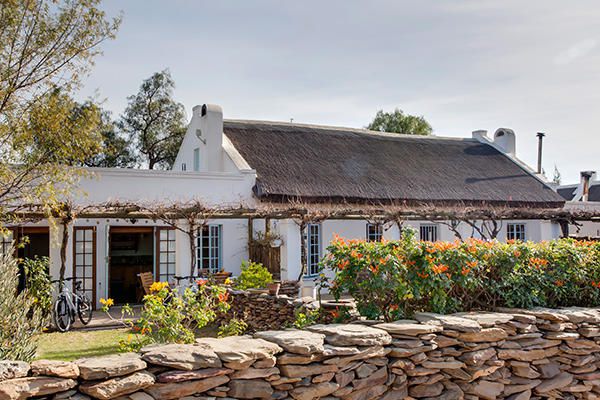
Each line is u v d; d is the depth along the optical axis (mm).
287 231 15812
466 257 5504
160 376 3391
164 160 33031
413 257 5430
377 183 19859
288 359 3902
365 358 4277
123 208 12531
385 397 4355
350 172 20156
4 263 4914
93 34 9852
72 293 12227
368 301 5375
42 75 9719
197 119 21172
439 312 5344
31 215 11398
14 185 9430
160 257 16234
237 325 8203
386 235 18688
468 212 17656
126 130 32062
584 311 5770
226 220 17234
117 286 18094
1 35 9273
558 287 6125
